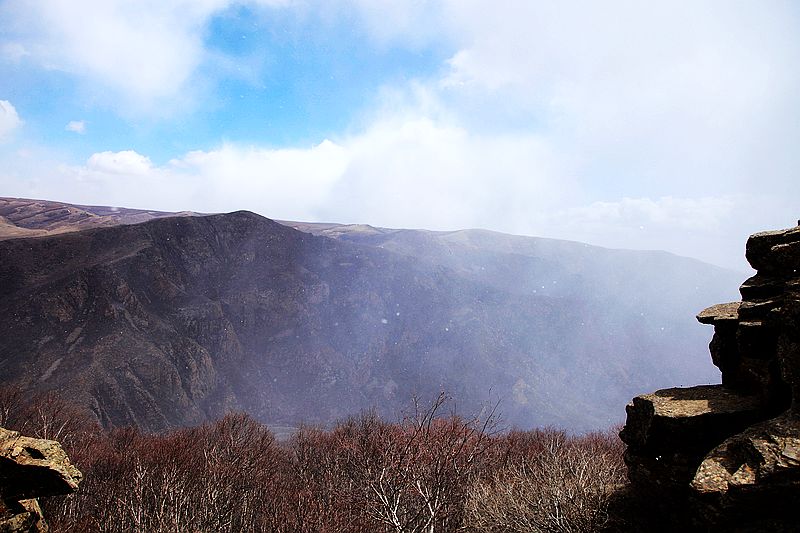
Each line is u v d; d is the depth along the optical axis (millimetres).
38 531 8375
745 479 6309
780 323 7691
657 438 9102
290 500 17250
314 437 34812
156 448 31828
